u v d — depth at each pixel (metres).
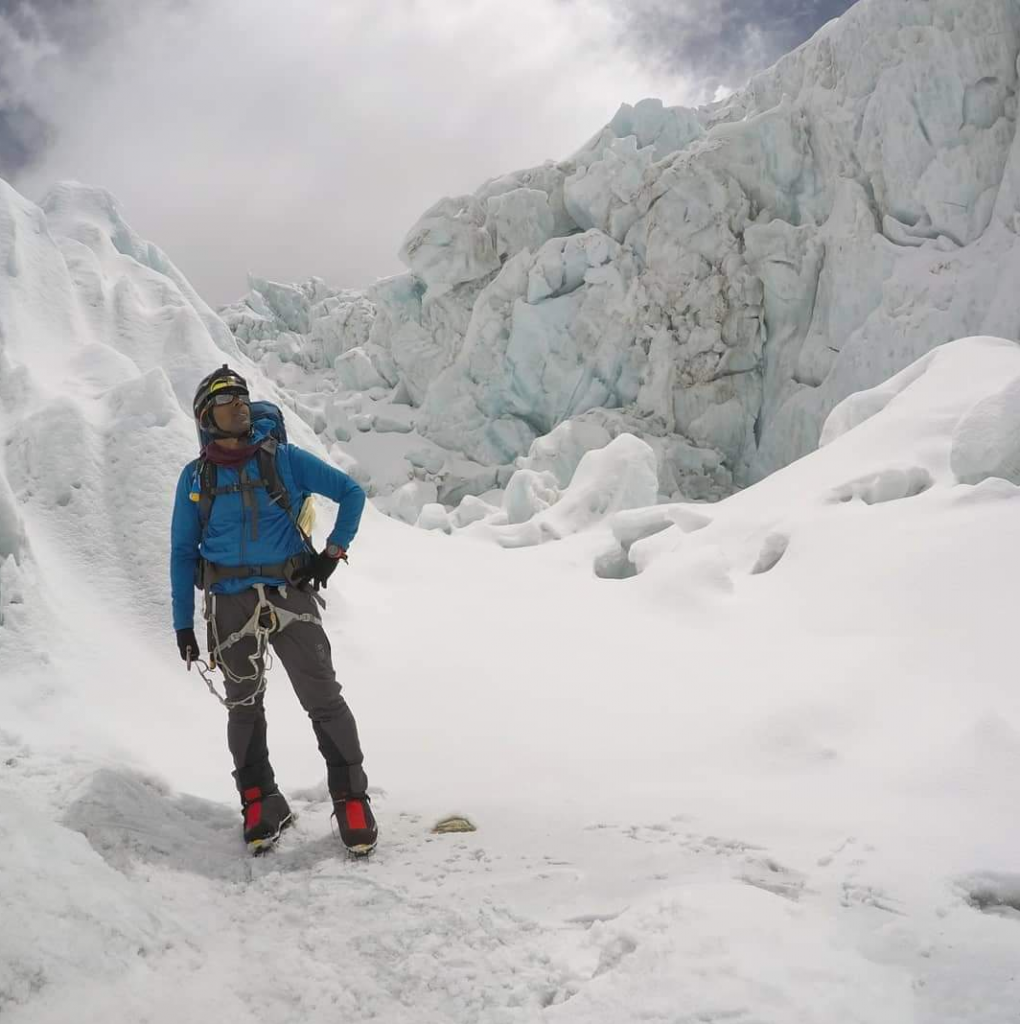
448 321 30.20
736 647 3.98
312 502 2.39
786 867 1.90
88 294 6.91
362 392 33.03
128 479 4.54
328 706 2.30
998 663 2.97
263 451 2.34
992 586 3.54
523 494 14.36
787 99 22.48
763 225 22.28
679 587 4.99
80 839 1.87
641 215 25.02
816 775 2.59
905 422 6.55
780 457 21.42
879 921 1.62
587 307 25.05
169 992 1.43
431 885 1.96
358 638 4.52
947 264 18.09
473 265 29.52
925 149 18.86
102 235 8.12
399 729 3.48
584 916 1.76
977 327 17.14
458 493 26.89
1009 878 1.74
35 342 6.01
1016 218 17.20
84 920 1.52
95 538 4.30
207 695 3.75
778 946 1.47
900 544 4.34
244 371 8.52
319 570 2.32
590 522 11.59
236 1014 1.42
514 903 1.84
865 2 20.27
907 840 1.96
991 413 5.12
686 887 1.74
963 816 2.07
